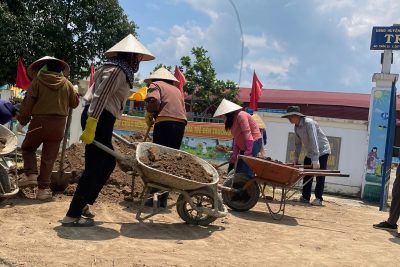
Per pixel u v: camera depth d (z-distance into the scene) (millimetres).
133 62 5613
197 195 5996
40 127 6477
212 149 15094
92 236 5145
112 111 5430
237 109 8141
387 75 13039
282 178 7512
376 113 13219
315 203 10234
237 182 7852
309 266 4812
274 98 32531
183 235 5629
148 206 6898
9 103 7090
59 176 7215
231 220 6973
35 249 4500
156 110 6688
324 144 10305
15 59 17109
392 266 5164
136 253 4645
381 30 13227
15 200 6652
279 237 6129
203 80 23672
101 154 5465
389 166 11758
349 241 6316
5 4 16688
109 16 18328
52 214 5984
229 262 4629
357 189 13641
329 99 31922
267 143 14586
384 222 7660
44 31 17312
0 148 6449
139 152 5777
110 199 7074
